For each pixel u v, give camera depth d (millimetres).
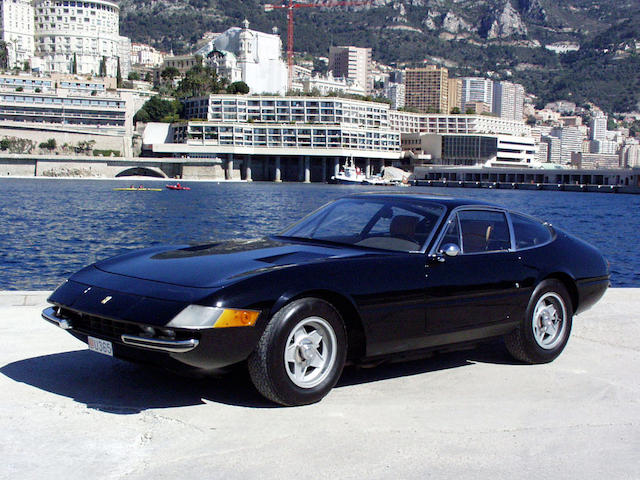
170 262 4844
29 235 37906
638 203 109250
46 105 177750
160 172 182000
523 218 5953
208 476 3469
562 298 5938
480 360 6008
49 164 168000
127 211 61969
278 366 4359
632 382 5418
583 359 6098
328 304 4562
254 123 195750
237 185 162750
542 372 5656
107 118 186000
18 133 172500
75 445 3816
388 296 4750
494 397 4953
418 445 3977
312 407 4582
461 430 4254
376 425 4281
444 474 3584
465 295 5180
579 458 3854
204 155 191000
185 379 5117
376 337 4758
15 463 3566
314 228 5633
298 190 133500
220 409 4477
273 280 4359
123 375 5184
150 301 4289
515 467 3709
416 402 4781
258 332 4281
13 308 7602
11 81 183875
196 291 4273
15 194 88688
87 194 95562
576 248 6148
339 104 196625
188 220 52281
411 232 5250
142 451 3762
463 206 5480
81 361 5539
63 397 4641
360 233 5391
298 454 3781
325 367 4625
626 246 38406
